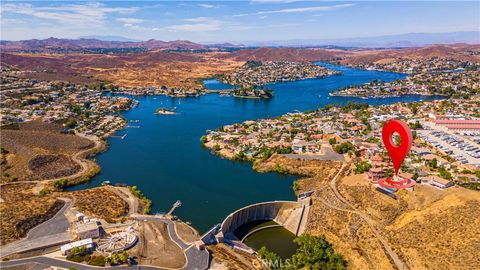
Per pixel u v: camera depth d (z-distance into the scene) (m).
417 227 165.12
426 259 147.25
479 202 166.25
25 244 160.62
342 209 195.12
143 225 183.38
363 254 160.75
